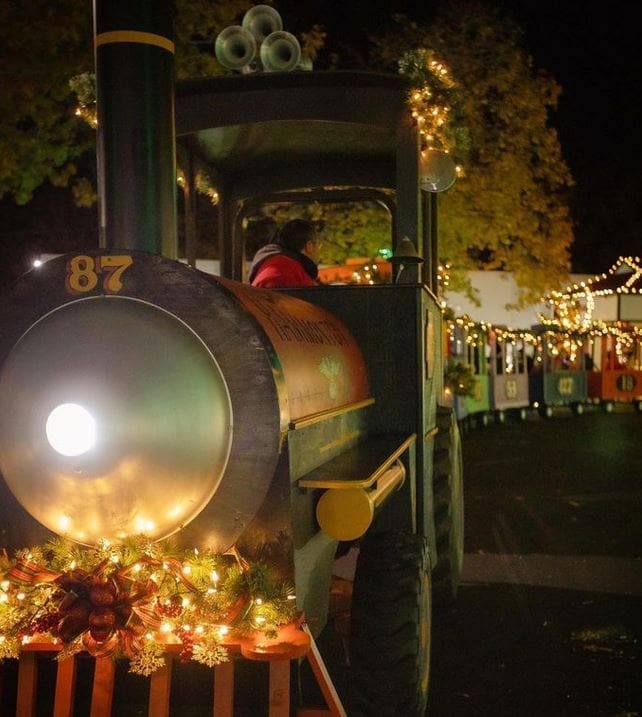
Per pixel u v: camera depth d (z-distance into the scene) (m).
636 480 12.78
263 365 3.37
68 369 3.36
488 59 20.97
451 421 6.18
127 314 3.39
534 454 16.05
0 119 12.58
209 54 13.92
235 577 3.25
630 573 7.81
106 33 3.92
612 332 27.25
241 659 3.37
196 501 3.36
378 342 5.16
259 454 3.36
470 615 6.67
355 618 4.28
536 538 9.16
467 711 4.99
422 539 4.62
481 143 21.09
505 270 25.64
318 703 5.01
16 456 3.41
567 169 22.75
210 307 3.38
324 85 5.51
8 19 11.77
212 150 6.26
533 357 26.08
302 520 3.52
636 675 5.51
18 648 3.25
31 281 3.47
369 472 3.73
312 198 7.08
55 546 3.42
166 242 3.99
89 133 14.45
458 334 20.69
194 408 3.33
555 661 5.75
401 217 5.60
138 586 3.19
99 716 3.34
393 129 5.60
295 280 5.54
